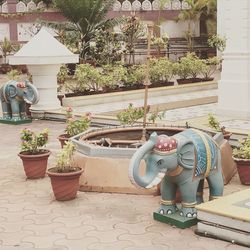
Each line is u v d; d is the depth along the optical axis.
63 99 12.20
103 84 13.52
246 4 9.65
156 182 4.59
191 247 4.39
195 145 4.86
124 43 20.73
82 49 19.27
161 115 8.66
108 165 5.97
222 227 4.50
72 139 6.54
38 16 22.53
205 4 22.23
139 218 5.11
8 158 7.73
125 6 22.80
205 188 5.98
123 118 7.91
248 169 6.16
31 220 5.13
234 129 8.48
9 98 10.66
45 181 6.50
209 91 14.80
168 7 23.25
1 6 22.59
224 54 10.05
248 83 9.82
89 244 4.51
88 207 5.48
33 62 10.71
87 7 19.14
